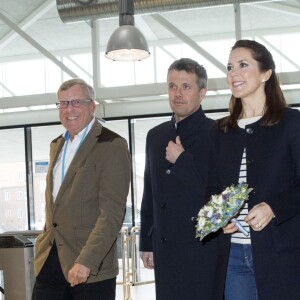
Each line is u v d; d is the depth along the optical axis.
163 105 8.96
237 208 2.08
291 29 8.12
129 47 4.77
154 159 2.93
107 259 2.76
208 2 6.35
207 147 2.78
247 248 2.17
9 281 3.50
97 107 9.09
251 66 2.23
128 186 2.81
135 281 7.28
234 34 8.29
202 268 2.69
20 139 9.73
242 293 2.20
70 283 2.67
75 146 2.87
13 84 9.07
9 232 3.79
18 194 9.74
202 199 2.71
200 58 8.30
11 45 8.86
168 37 8.46
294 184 2.15
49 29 8.53
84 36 8.68
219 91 8.02
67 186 2.79
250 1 6.32
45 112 9.54
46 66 8.98
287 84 7.71
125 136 9.19
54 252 2.79
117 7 6.43
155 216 2.88
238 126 2.29
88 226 2.75
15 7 8.14
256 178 2.16
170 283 2.74
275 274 2.08
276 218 2.05
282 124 2.17
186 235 2.72
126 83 8.57
